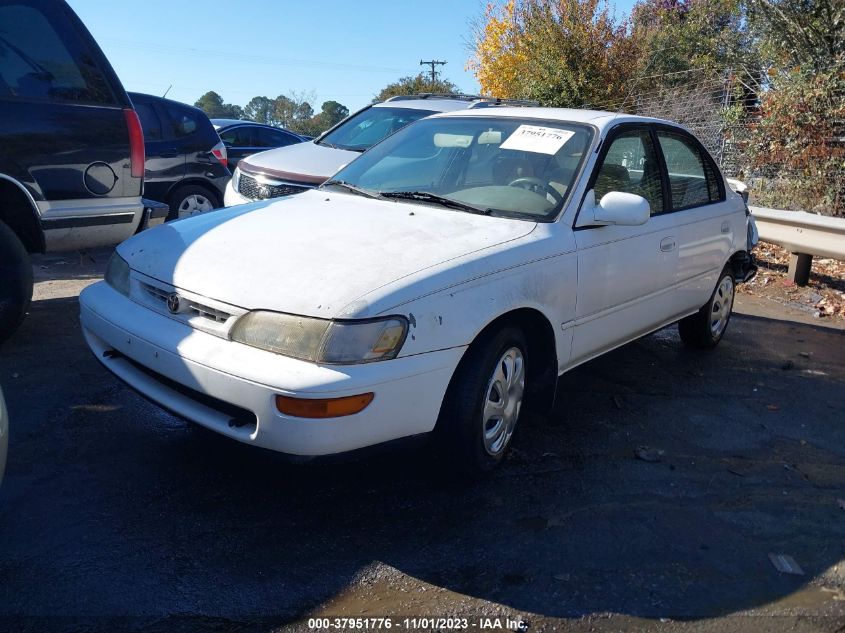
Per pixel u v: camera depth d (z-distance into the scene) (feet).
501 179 13.83
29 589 8.75
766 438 14.49
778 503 11.98
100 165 15.98
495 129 15.05
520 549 10.16
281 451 9.55
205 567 9.36
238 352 9.82
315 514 10.68
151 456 12.04
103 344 12.03
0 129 14.48
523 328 12.59
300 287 10.05
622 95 58.13
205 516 10.46
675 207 16.47
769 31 42.24
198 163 30.68
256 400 9.47
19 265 15.40
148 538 9.87
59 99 15.39
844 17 37.73
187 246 11.68
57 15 15.46
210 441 12.64
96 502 10.64
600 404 15.58
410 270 10.44
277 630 8.39
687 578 9.80
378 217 12.50
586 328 13.48
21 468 11.41
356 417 9.49
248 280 10.41
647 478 12.48
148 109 29.48
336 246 11.10
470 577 9.51
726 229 18.44
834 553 10.66
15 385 14.34
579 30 58.23
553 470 12.48
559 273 12.34
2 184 14.71
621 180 14.65
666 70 63.98
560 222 12.78
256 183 23.44
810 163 34.94
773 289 27.91
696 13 70.54
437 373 10.23
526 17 64.23
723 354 19.71
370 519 10.64
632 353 19.22
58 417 13.17
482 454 11.43
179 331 10.52
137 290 11.54
